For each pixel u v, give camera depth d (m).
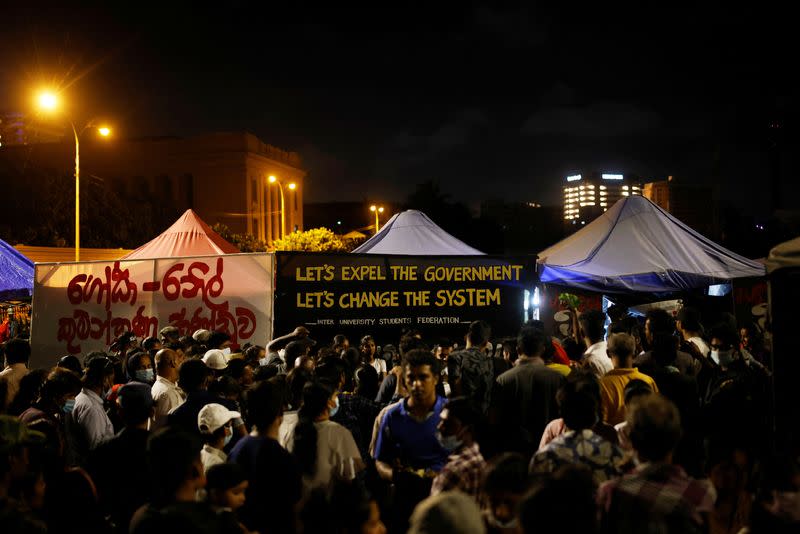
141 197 55.03
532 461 4.03
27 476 3.91
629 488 3.24
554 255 13.74
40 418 5.77
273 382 4.67
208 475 3.76
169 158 76.75
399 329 11.71
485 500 3.29
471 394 6.70
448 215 65.00
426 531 2.28
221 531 3.38
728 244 34.66
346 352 7.92
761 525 3.57
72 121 27.83
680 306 15.38
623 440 4.66
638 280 12.46
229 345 10.84
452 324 11.73
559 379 5.78
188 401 5.76
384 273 11.80
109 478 4.84
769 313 5.61
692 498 3.21
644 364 6.27
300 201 90.31
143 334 13.13
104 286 13.78
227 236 55.78
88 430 6.25
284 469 4.34
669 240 13.29
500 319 11.77
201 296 12.60
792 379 5.46
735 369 6.77
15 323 18.67
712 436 4.49
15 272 15.27
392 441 4.98
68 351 14.01
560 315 12.88
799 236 5.58
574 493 2.61
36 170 40.81
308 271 11.81
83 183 42.94
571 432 4.05
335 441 4.91
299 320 11.70
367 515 2.88
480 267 11.86
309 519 2.94
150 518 3.41
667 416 3.36
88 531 4.27
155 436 3.68
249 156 76.50
